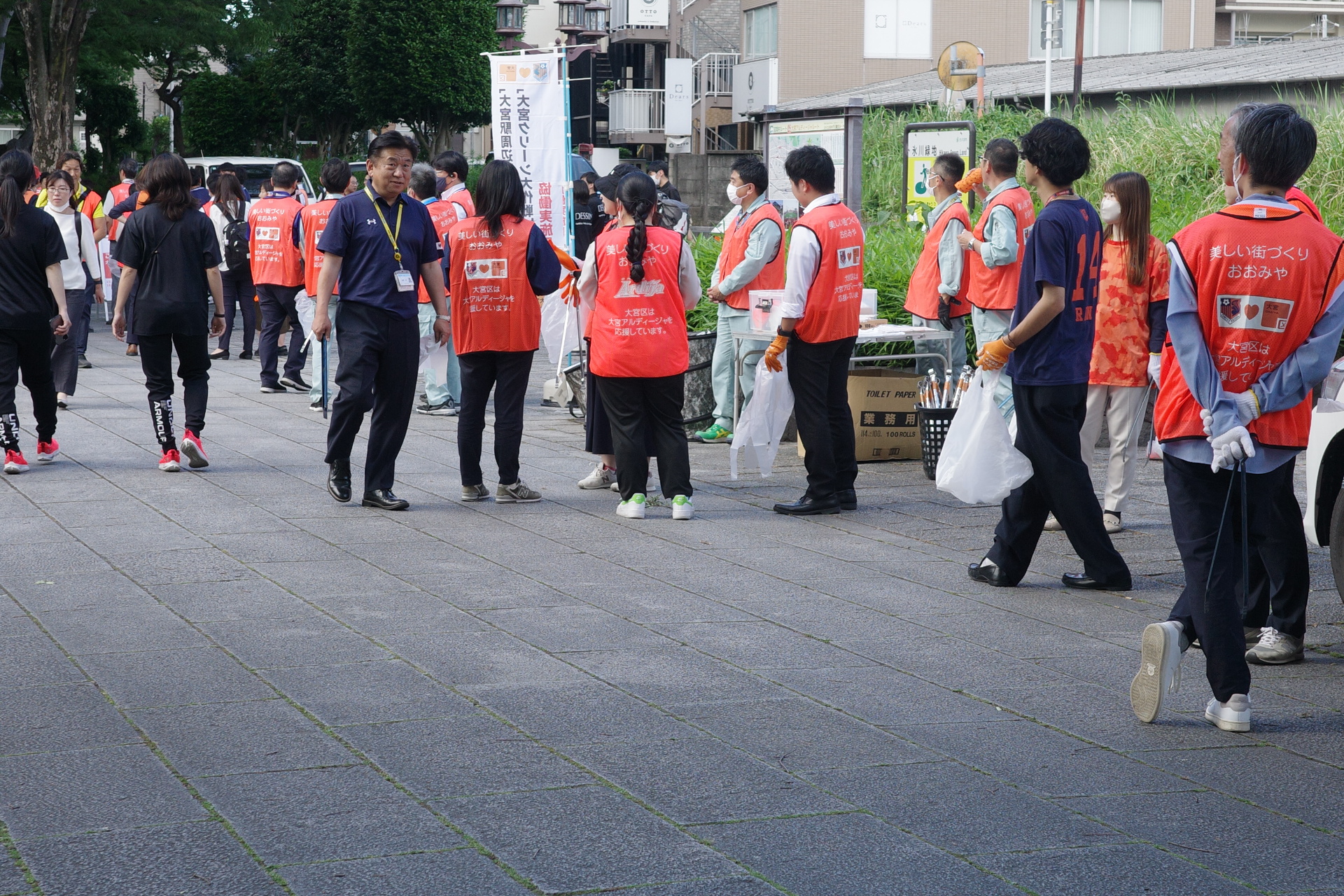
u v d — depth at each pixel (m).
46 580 5.81
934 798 3.59
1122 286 6.86
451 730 4.04
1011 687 4.54
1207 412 4.02
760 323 8.70
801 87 35.47
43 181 14.86
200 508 7.38
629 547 6.57
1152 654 4.14
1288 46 24.50
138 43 30.66
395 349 7.30
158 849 3.22
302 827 3.35
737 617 5.36
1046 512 5.88
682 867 3.16
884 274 11.09
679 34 45.38
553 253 7.42
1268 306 3.99
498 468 8.12
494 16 47.38
